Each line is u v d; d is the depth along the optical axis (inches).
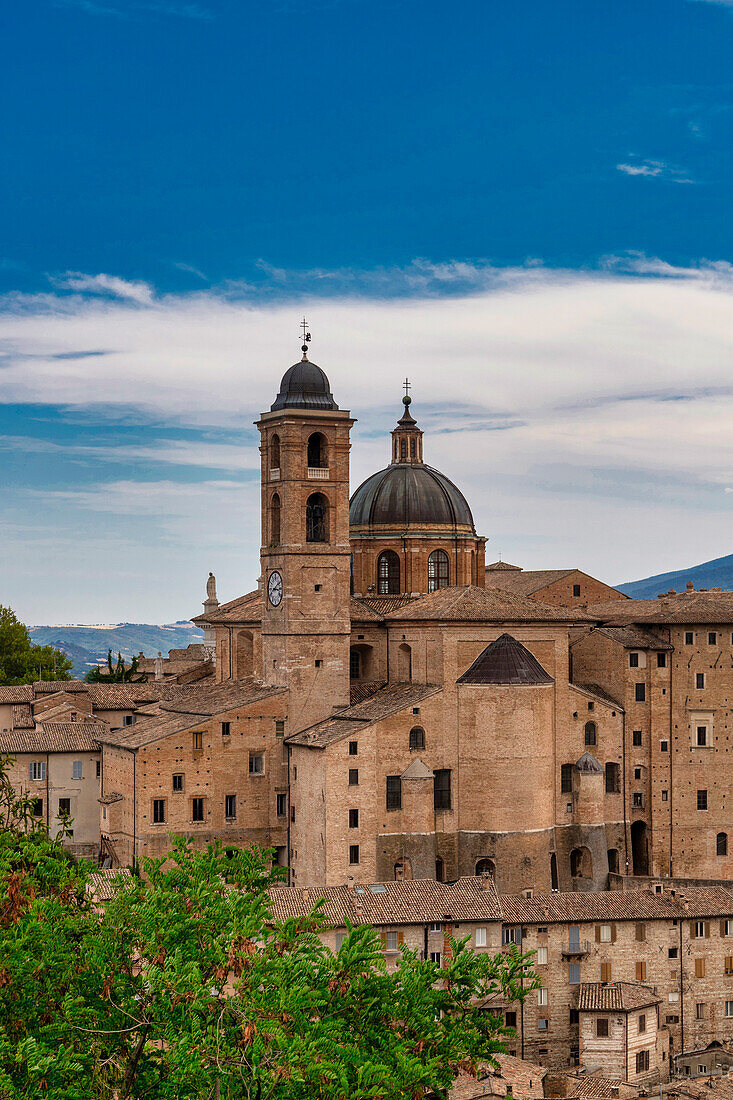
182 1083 2097.7
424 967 2532.0
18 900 2679.6
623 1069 4557.1
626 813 5900.6
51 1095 2021.4
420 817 5413.4
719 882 5625.0
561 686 5787.4
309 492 5807.1
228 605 6638.8
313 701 5772.6
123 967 2273.6
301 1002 2156.7
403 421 6614.2
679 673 5989.2
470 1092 3973.9
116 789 5748.0
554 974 4722.0
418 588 6304.1
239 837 5639.8
